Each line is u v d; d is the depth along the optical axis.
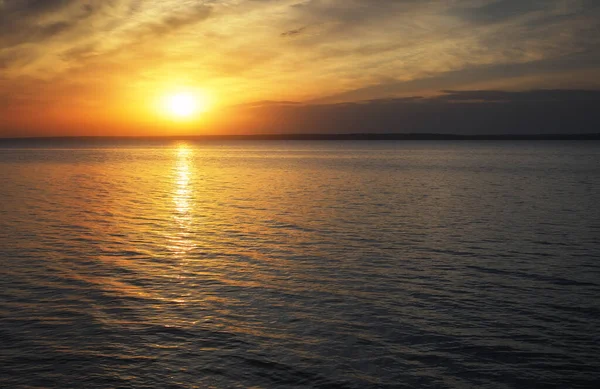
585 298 18.88
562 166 111.62
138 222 35.09
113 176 80.88
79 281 20.53
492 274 22.09
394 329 15.92
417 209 42.16
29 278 20.83
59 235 30.12
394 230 32.41
